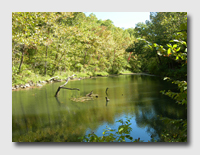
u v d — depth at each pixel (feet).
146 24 91.81
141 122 20.06
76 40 80.84
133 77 82.99
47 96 36.60
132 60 134.10
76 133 17.66
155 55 86.28
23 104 30.09
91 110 25.91
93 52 103.65
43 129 19.12
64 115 23.86
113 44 120.98
